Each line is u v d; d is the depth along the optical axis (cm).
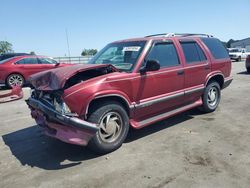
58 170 361
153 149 416
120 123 419
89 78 419
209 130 496
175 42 524
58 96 379
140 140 456
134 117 446
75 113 367
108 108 397
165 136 471
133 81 425
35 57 1193
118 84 405
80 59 2458
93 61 516
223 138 453
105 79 392
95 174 345
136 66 438
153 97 465
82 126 363
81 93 368
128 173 344
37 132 521
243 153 390
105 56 510
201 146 421
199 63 563
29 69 1162
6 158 404
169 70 487
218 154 389
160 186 309
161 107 490
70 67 420
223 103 719
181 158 380
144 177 331
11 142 471
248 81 1165
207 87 594
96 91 378
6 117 644
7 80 1121
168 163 366
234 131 486
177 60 516
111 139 411
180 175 332
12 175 352
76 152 418
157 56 477
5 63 1120
